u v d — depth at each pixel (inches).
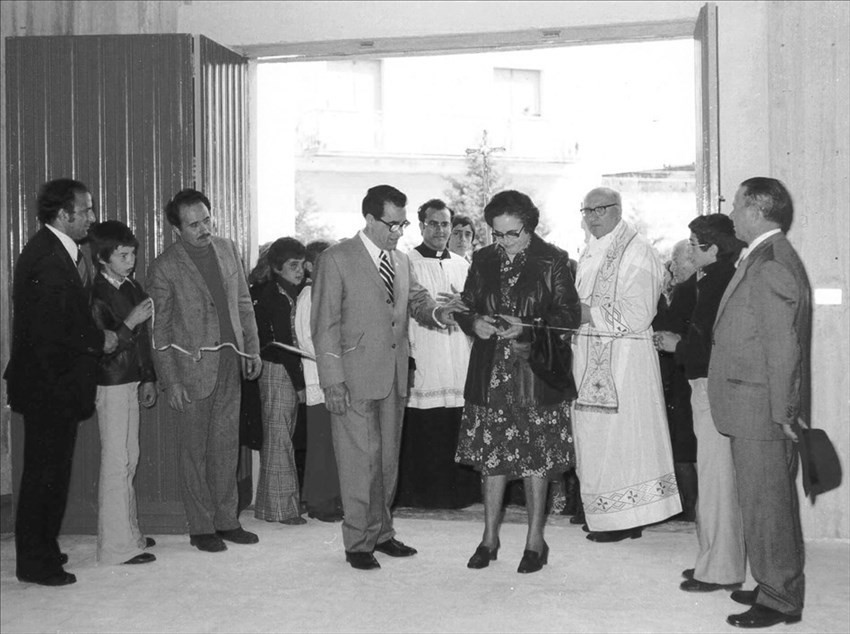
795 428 151.7
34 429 184.5
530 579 187.3
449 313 195.8
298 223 718.5
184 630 159.9
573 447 193.8
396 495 254.4
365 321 193.2
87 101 235.1
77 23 255.1
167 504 229.0
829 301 218.2
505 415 190.5
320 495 241.3
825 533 220.2
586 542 217.0
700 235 180.9
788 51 221.0
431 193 764.6
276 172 391.9
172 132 233.0
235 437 219.8
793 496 158.6
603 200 209.3
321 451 241.4
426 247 253.4
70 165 235.8
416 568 195.8
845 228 217.5
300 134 747.4
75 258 189.0
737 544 177.3
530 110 767.1
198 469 213.0
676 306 228.1
